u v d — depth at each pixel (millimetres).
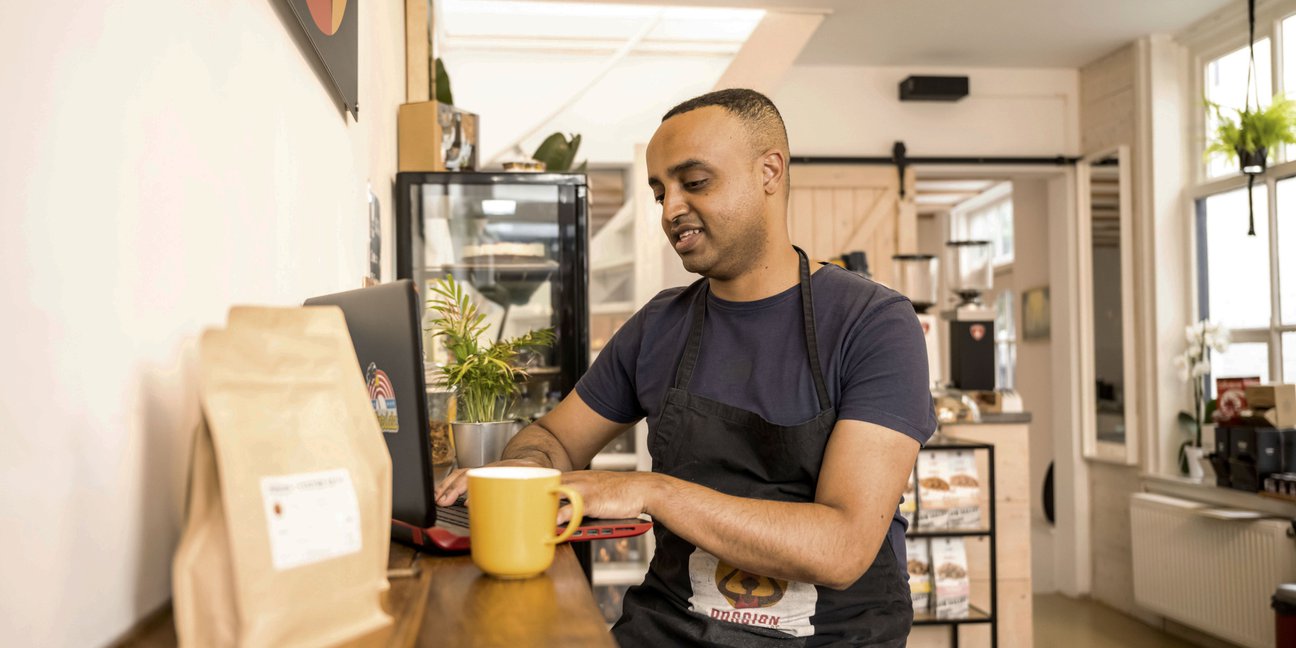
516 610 839
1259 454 4363
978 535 3727
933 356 4500
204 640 626
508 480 946
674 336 1598
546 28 5141
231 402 645
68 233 641
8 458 567
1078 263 6016
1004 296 9023
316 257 1573
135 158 753
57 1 630
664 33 5281
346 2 1816
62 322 633
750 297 1501
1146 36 5441
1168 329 5398
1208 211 5301
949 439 3924
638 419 1745
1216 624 4602
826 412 1398
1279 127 4504
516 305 3248
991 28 5281
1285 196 4742
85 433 661
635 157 4184
